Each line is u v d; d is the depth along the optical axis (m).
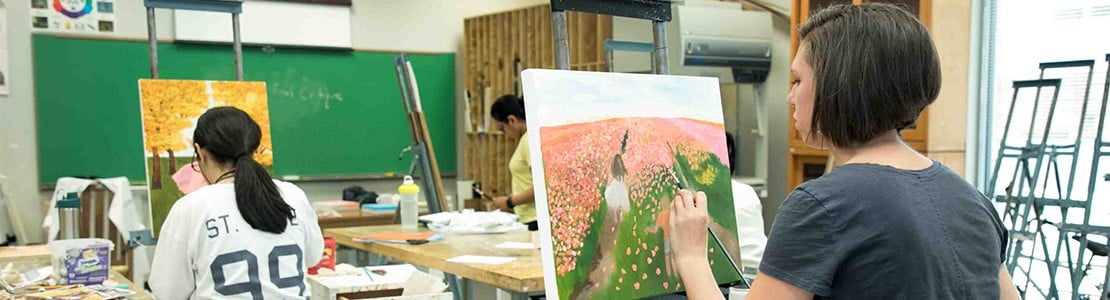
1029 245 4.52
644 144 1.53
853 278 1.01
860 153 1.09
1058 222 4.21
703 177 1.61
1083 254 3.96
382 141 6.37
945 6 4.35
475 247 2.90
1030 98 4.45
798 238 1.02
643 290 1.45
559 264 1.34
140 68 5.52
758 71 5.23
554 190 1.36
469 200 5.54
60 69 5.30
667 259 1.50
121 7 5.49
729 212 1.64
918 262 1.00
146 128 3.10
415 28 6.53
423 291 2.23
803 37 1.13
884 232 0.99
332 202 5.56
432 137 6.61
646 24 4.91
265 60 5.87
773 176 5.56
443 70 6.64
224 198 2.14
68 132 5.32
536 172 1.36
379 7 6.36
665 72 1.96
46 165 5.27
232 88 3.30
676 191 1.55
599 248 1.40
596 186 1.42
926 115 4.34
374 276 2.39
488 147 6.36
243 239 2.12
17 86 5.22
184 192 3.12
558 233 1.35
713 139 1.67
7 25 5.18
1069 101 4.30
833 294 1.02
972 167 4.61
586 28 5.45
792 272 1.02
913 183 1.04
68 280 2.34
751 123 5.68
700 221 1.30
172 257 2.12
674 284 1.50
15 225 5.07
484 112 6.36
